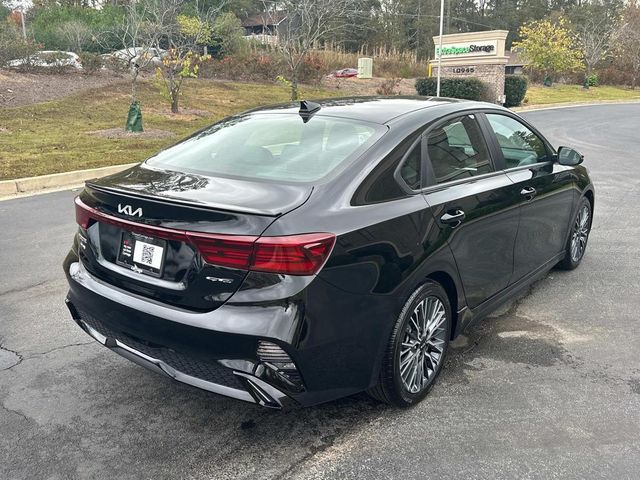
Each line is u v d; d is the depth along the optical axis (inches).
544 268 189.8
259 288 99.3
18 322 172.1
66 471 107.3
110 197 113.8
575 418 125.4
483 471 108.0
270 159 124.2
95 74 919.7
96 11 1526.8
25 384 137.1
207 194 108.8
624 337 165.6
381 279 112.3
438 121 139.3
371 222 111.7
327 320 103.8
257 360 100.0
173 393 134.4
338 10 1013.8
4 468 107.7
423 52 2637.8
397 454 113.0
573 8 3115.2
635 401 132.3
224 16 1330.0
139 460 110.9
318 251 100.9
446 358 152.3
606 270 221.6
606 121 932.0
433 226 125.6
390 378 120.0
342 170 116.4
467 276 140.5
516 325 173.0
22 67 860.6
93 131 596.1
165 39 877.8
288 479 105.7
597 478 106.3
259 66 1185.4
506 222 154.8
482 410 128.3
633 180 417.1
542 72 1795.0
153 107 766.5
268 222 99.7
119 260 116.0
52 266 223.1
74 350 154.7
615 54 2087.8
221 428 121.4
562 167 195.0
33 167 418.0
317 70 1215.6
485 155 154.1
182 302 105.2
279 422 123.6
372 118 134.3
